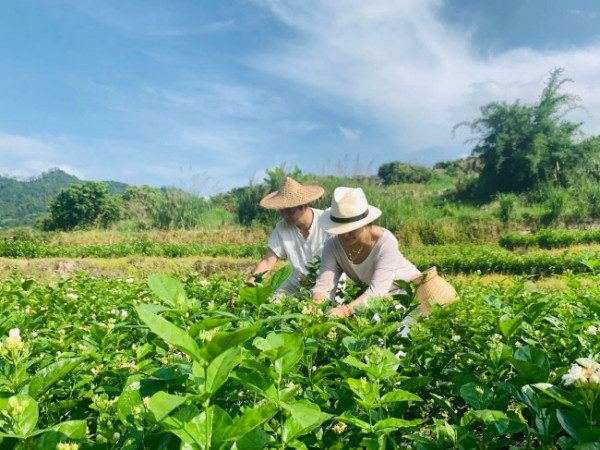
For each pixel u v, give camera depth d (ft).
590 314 9.55
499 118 103.19
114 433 4.88
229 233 81.82
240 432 3.58
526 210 82.99
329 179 94.79
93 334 7.77
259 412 3.68
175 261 58.90
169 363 5.77
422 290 12.66
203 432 3.66
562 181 97.96
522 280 12.07
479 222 75.97
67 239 86.12
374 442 4.64
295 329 7.88
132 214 105.09
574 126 101.14
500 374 6.19
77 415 5.78
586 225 75.25
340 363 5.90
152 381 4.55
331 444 5.19
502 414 4.70
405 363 7.06
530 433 5.15
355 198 13.43
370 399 4.84
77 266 56.75
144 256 69.15
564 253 21.67
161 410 3.25
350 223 13.17
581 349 7.22
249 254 67.10
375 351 5.47
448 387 7.21
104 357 7.29
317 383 6.18
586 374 4.49
